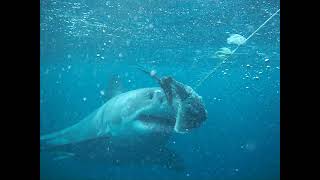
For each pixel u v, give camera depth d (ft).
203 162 182.19
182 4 39.88
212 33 49.32
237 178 154.10
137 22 46.85
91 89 130.00
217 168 175.83
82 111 157.69
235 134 202.28
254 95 124.36
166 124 31.17
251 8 40.24
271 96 123.44
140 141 32.89
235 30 47.88
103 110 33.96
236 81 100.17
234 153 220.02
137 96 32.01
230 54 61.57
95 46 63.00
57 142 35.96
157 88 31.83
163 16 43.88
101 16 46.11
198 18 43.73
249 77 92.84
